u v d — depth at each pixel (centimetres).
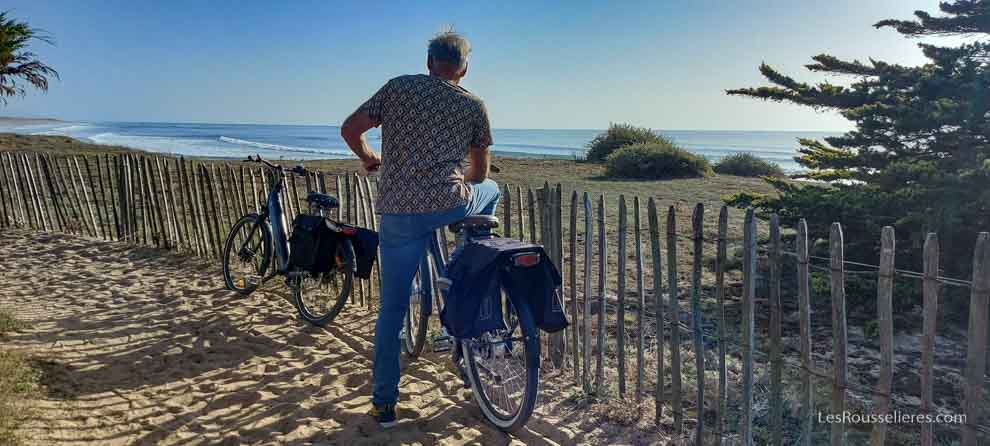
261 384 395
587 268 380
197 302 562
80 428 326
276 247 536
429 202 314
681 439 328
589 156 2800
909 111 509
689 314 543
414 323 435
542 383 404
